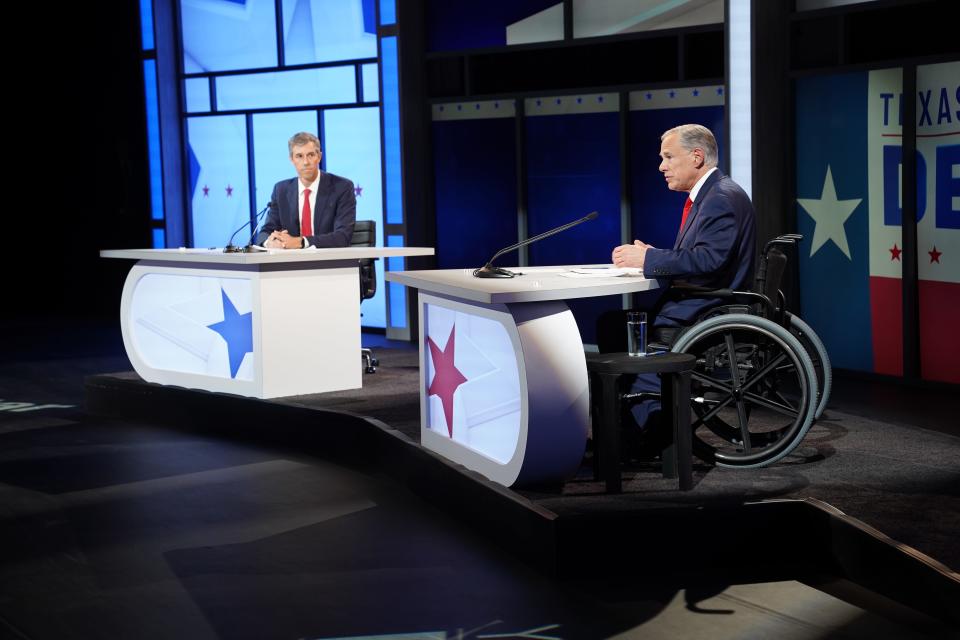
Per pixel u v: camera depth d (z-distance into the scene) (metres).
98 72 9.97
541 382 3.60
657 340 4.16
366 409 5.17
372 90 8.48
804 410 3.91
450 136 7.87
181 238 9.80
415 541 3.71
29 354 8.05
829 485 3.77
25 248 10.68
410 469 4.35
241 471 4.68
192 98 9.58
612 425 3.67
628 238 7.21
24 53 10.33
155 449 5.10
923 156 5.82
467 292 3.65
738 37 6.38
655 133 7.02
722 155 6.69
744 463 4.00
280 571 3.43
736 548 3.40
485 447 3.95
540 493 3.70
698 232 4.16
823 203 6.36
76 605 3.17
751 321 3.91
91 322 9.79
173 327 5.77
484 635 2.90
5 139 10.55
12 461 4.89
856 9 6.00
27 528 3.91
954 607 2.84
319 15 8.68
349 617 3.04
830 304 6.42
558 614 3.04
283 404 5.18
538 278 4.03
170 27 9.55
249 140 9.27
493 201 7.77
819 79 6.29
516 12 7.48
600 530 3.31
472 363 3.99
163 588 3.29
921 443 4.48
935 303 5.88
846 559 3.26
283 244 5.79
